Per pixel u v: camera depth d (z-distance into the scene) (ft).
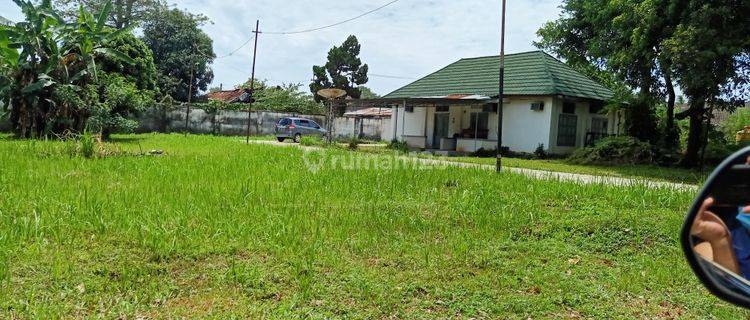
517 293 12.03
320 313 10.40
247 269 12.34
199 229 15.17
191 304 10.59
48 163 28.63
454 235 16.26
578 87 69.26
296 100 122.72
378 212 18.62
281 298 11.05
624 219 18.88
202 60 126.11
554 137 65.21
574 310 11.30
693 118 55.16
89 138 35.12
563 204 22.07
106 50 61.52
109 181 23.17
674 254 15.60
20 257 12.17
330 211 18.78
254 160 35.53
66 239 13.64
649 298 12.14
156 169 27.86
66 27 59.11
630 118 61.57
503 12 38.29
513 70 74.49
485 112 71.77
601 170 47.73
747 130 79.97
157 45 124.06
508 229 17.37
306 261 12.96
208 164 31.63
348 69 140.97
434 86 84.07
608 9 52.90
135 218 15.65
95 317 9.63
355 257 13.87
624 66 52.60
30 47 57.26
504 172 34.76
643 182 30.96
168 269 12.21
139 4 120.26
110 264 12.28
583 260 14.83
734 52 42.24
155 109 93.56
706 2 44.11
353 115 110.73
